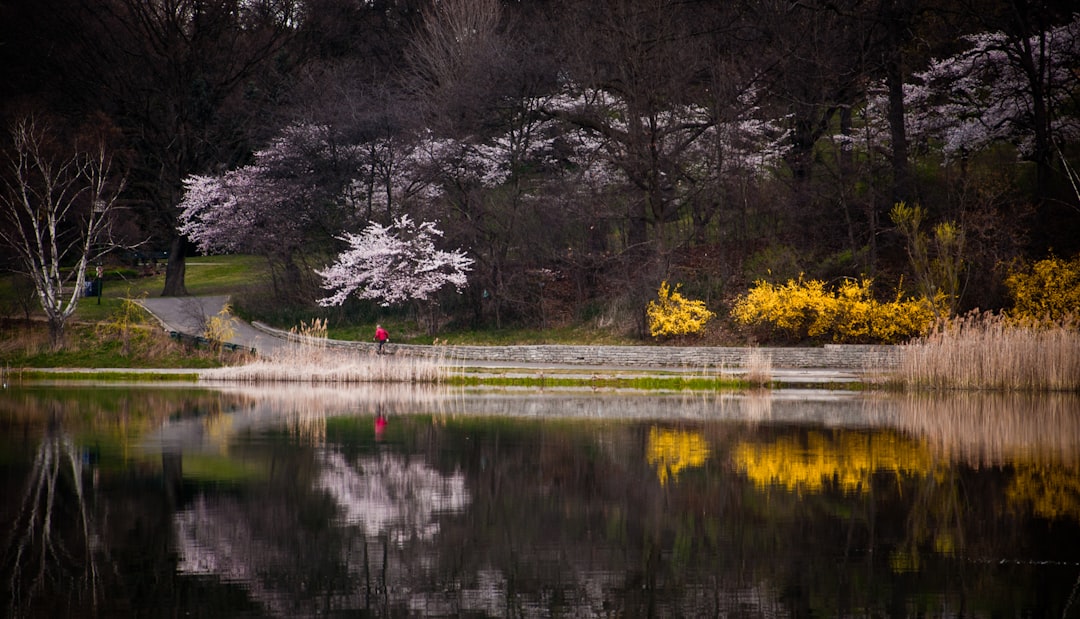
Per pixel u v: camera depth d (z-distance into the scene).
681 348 50.03
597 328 56.97
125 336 58.06
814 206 59.28
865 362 47.75
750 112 59.72
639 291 55.12
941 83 64.62
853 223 57.34
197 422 32.16
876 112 62.12
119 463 24.00
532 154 63.25
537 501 19.59
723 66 57.00
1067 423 31.17
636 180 56.59
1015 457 24.55
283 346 57.28
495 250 60.38
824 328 50.66
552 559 15.49
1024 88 59.00
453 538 16.73
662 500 19.61
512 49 62.09
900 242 57.25
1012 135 60.69
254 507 19.05
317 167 64.50
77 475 22.36
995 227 52.59
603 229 61.97
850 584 14.09
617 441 27.45
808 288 50.97
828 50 57.09
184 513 18.48
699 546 16.17
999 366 41.81
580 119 59.69
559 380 45.38
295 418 33.41
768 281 54.59
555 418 33.09
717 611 12.97
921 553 15.73
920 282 49.56
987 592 13.68
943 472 22.50
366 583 14.22
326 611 13.02
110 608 13.06
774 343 51.72
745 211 58.50
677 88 55.22
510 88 60.47
